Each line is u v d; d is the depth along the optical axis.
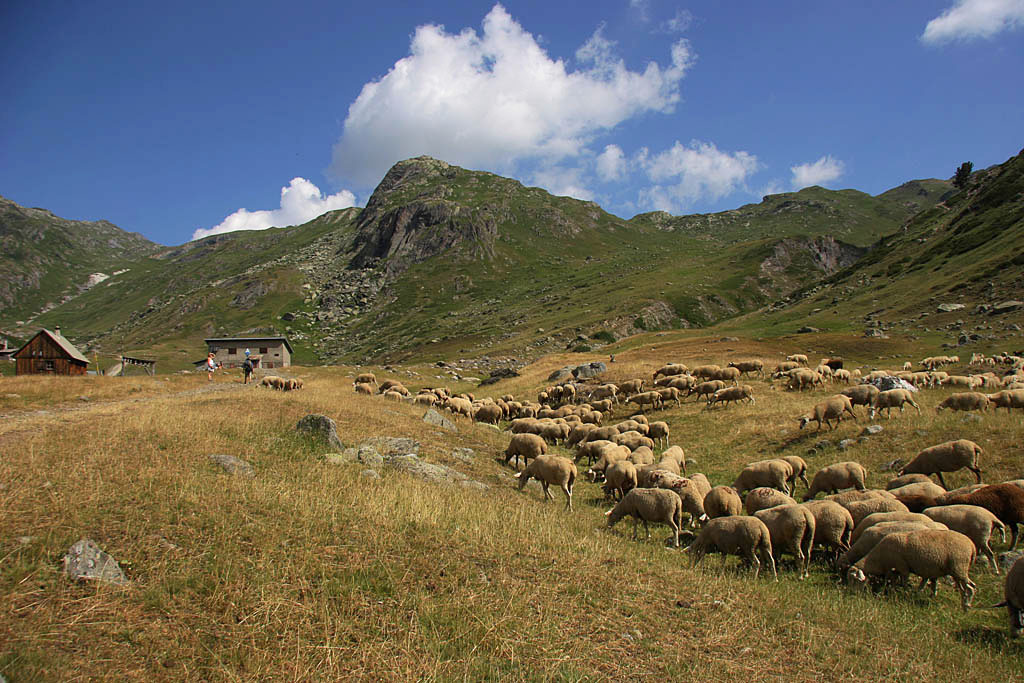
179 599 7.35
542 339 128.12
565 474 15.92
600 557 10.55
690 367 46.28
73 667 5.87
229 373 54.12
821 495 17.02
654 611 8.59
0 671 5.58
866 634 8.37
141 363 99.31
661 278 173.50
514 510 13.18
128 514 9.45
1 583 7.05
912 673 7.30
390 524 10.55
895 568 10.05
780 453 22.17
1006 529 12.27
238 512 10.20
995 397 21.67
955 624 8.98
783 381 35.34
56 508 9.34
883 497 12.48
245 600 7.50
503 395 46.41
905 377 31.95
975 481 15.76
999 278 67.94
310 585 8.13
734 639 7.91
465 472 18.03
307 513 10.55
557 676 6.68
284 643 6.78
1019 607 8.48
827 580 10.91
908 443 19.50
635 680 6.75
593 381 44.97
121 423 16.47
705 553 11.80
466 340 152.75
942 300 70.69
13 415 20.20
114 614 6.86
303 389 34.94
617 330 128.75
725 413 29.31
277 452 15.77
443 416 27.22
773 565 10.92
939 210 129.38
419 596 8.14
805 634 8.20
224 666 6.27
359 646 6.88
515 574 9.35
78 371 50.47
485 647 7.15
